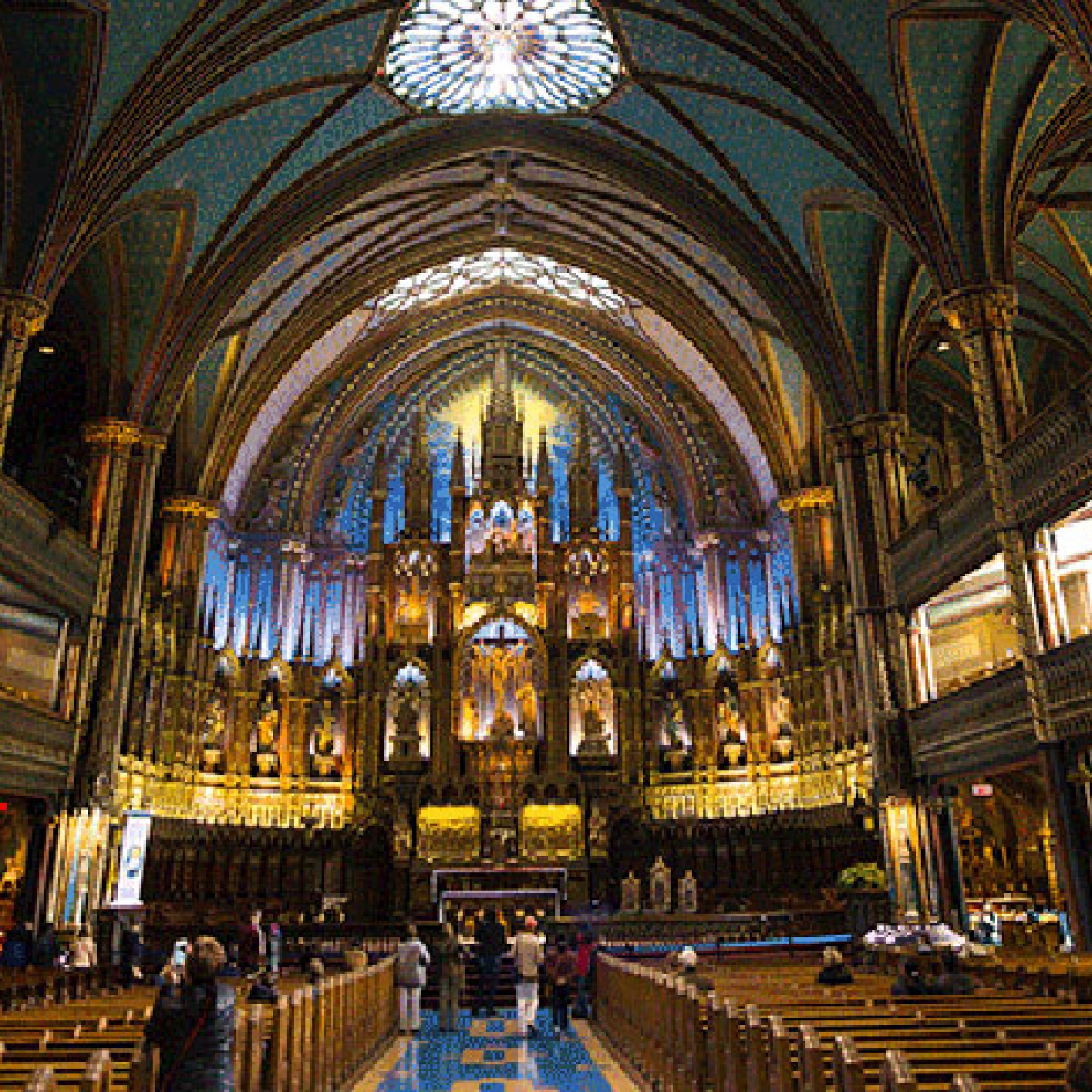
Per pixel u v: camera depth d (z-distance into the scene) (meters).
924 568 21.28
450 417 36.50
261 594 31.77
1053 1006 8.82
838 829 25.78
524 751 30.23
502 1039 15.16
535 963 15.72
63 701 20.73
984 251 19.03
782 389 29.03
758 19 19.78
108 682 21.83
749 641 31.38
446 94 24.52
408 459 35.78
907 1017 7.83
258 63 20.81
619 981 13.41
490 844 28.64
